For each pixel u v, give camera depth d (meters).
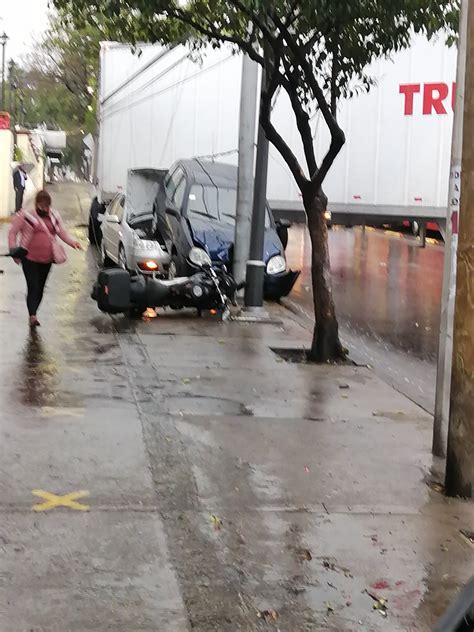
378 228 30.69
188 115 20.17
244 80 14.10
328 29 9.79
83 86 43.91
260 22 10.02
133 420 7.43
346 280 18.78
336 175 18.78
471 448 5.98
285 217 19.27
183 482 6.02
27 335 10.80
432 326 13.85
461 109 6.64
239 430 7.35
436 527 5.50
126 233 16.08
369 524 5.50
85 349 10.25
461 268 5.95
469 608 2.84
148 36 11.06
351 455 6.85
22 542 4.90
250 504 5.71
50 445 6.62
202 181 15.83
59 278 16.12
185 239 14.52
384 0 9.52
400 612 4.39
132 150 21.02
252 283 13.36
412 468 6.61
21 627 4.02
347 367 10.24
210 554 4.92
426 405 8.90
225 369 9.69
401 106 18.27
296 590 4.56
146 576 4.59
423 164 18.34
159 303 12.52
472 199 5.86
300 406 8.27
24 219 10.97
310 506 5.75
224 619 4.22
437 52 17.88
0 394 7.99
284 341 11.60
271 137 10.45
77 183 61.47
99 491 5.75
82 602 4.28
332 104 10.65
